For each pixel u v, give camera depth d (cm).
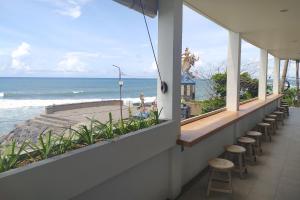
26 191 131
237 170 363
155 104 285
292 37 572
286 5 335
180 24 281
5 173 125
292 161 430
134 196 235
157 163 268
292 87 1444
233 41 523
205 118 426
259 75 822
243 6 340
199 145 368
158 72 282
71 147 174
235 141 503
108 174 186
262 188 325
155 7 271
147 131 230
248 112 508
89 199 188
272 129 650
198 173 369
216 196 304
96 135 198
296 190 319
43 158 154
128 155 206
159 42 279
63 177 151
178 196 301
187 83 451
